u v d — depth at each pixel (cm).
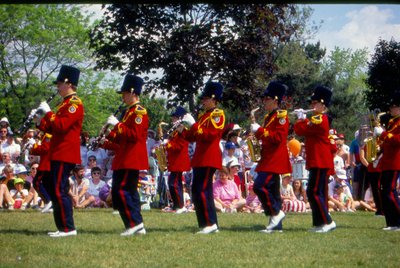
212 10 2553
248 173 1770
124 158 1040
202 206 1092
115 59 2661
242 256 860
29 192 1647
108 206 1661
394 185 1195
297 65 4994
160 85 2603
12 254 845
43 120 1030
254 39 2655
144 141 1065
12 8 3925
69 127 1030
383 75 4119
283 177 1669
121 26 2544
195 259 831
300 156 1784
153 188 1847
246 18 2612
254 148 1143
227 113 3459
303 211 1644
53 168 1020
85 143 1811
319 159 1141
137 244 938
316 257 861
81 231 1085
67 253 858
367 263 823
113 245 923
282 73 4919
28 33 4044
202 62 2530
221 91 1136
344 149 2019
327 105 1166
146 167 1059
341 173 1736
